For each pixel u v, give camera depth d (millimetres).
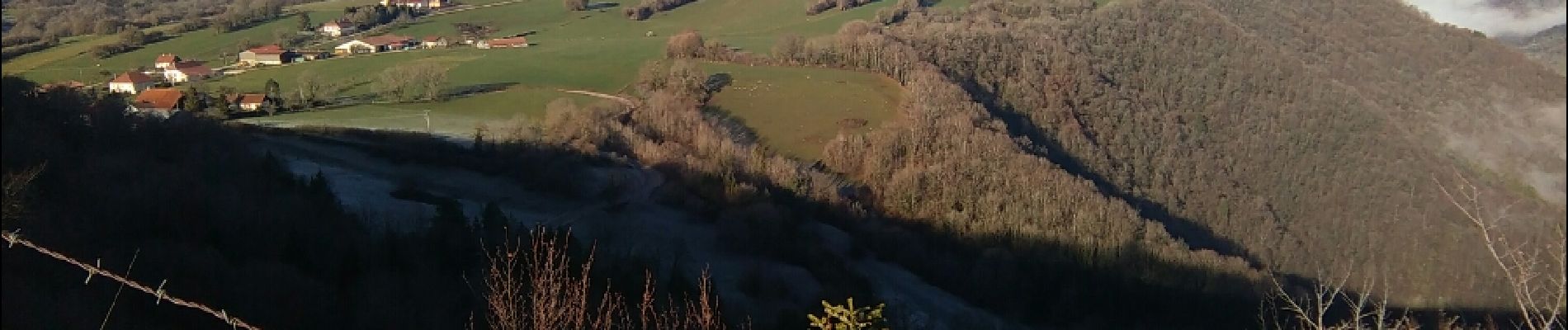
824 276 31422
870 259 37844
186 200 16969
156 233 15320
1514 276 6801
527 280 11188
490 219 26188
